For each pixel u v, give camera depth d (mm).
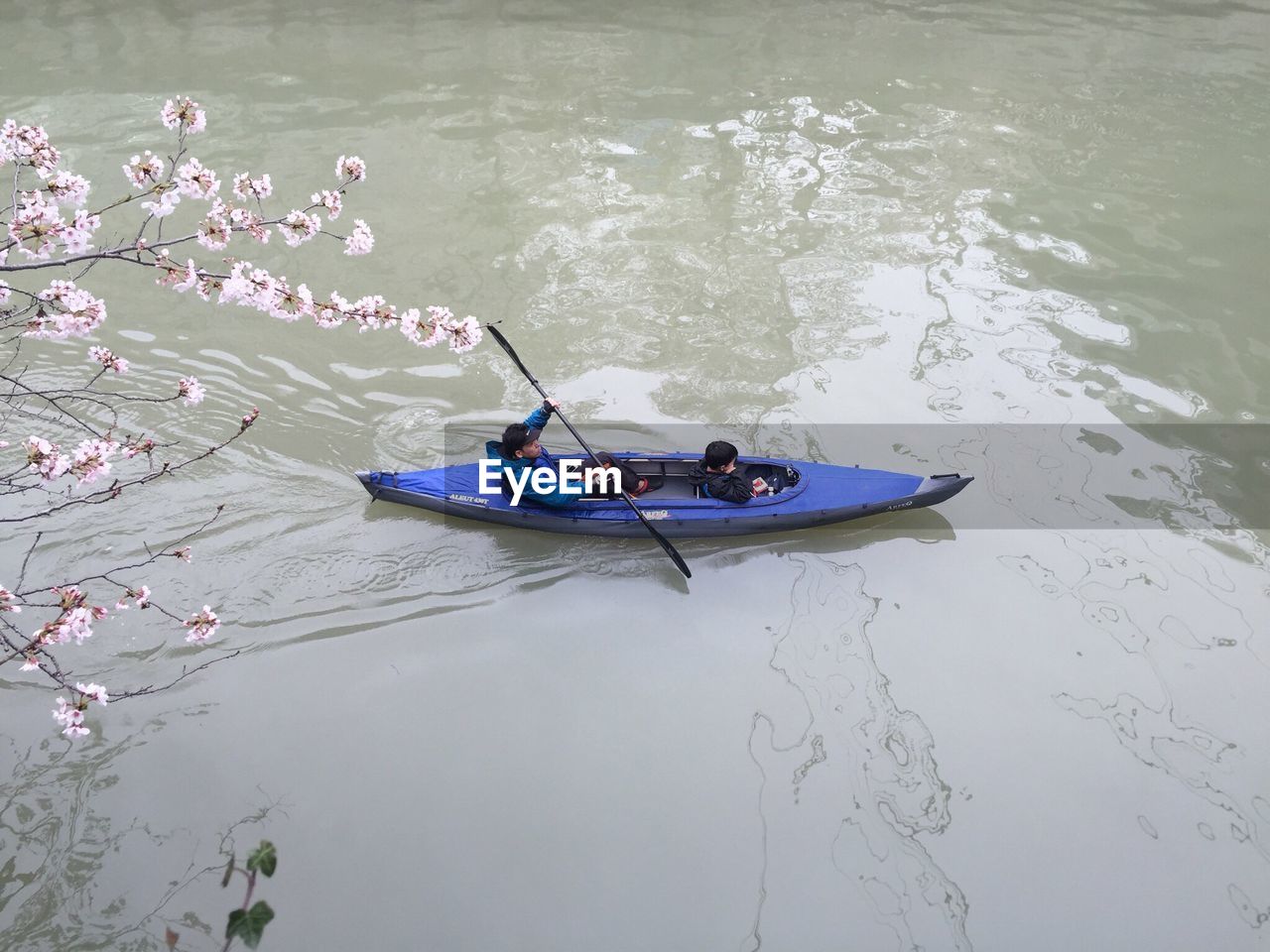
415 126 12508
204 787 5758
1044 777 6000
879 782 5953
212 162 11500
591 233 10773
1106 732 6262
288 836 5547
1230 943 5230
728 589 7152
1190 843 5684
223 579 6945
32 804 5609
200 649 6496
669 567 7289
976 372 9188
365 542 7301
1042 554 7477
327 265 10055
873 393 8906
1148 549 7512
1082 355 9391
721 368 9102
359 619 6777
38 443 4469
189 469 7723
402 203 11070
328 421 8312
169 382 8531
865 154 12383
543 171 11766
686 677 6535
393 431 8273
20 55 13719
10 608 4531
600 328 9492
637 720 6266
